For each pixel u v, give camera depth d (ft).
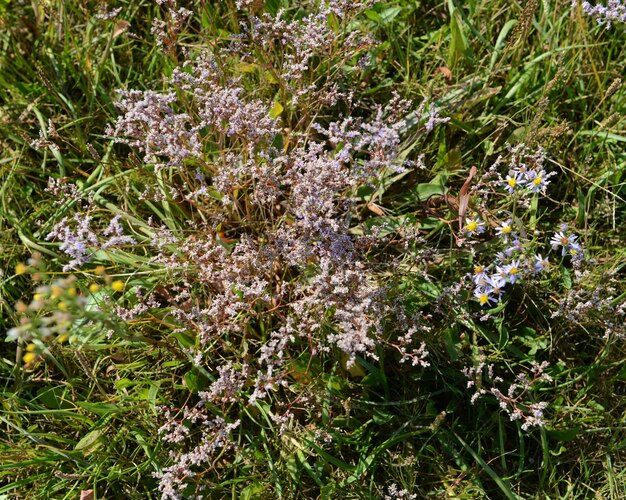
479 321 1.63
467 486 1.51
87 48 1.94
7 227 1.78
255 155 1.63
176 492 1.35
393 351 1.58
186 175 1.61
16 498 1.51
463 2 2.00
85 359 1.46
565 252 1.57
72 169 1.85
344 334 1.31
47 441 1.57
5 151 1.87
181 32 1.91
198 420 1.58
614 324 1.53
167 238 1.51
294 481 1.51
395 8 1.91
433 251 1.60
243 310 1.57
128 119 1.44
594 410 1.58
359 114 1.89
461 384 1.59
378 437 1.57
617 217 1.79
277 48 1.86
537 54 1.91
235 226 1.74
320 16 1.58
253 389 1.56
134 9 1.96
